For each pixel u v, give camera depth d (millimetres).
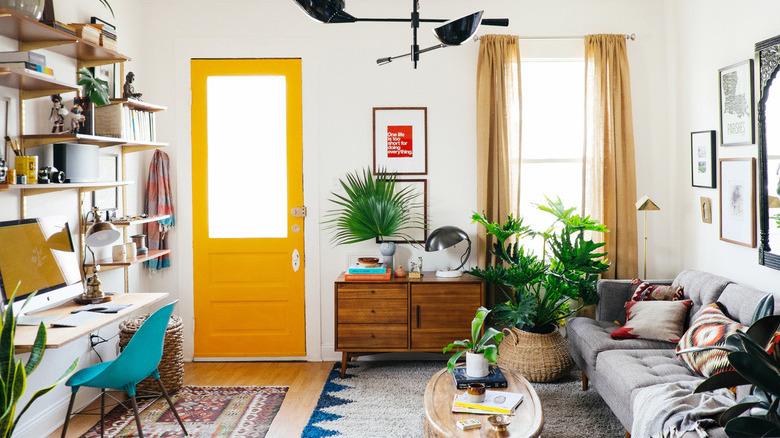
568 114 5113
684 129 4742
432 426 2713
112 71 4430
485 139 4910
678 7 4773
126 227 4590
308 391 4387
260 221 5133
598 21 4984
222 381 4625
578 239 4523
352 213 4898
